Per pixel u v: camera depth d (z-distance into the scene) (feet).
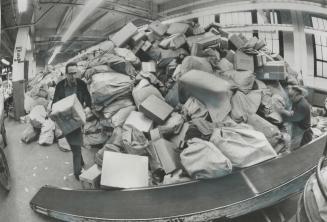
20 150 15.15
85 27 59.11
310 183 6.73
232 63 14.29
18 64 23.04
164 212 7.74
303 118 11.97
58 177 11.96
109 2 38.06
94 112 13.87
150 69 14.46
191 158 8.98
